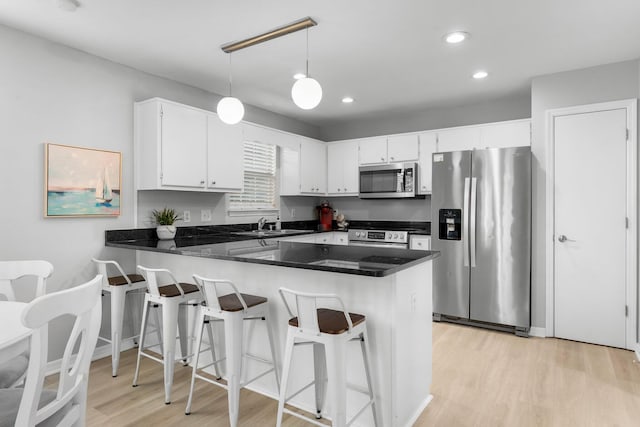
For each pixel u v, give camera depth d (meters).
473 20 2.53
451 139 4.45
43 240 2.77
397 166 4.75
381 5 2.34
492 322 3.62
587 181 3.33
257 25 2.59
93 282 1.33
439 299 3.89
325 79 3.69
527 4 2.33
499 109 4.43
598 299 3.29
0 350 1.17
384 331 1.94
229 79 3.66
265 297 2.38
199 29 2.65
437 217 3.90
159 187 3.20
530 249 3.50
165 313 2.36
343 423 1.72
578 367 2.80
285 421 2.11
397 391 1.94
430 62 3.26
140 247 2.85
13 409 1.29
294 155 4.98
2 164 2.57
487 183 3.63
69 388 1.27
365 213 5.52
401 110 4.86
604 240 3.27
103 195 3.11
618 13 2.43
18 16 2.46
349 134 5.60
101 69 3.12
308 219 5.66
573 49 2.98
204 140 3.61
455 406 2.26
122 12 2.41
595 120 3.30
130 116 3.32
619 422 2.09
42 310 1.07
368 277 1.99
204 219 4.04
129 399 2.35
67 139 2.90
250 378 2.48
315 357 2.08
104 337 3.08
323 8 2.37
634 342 3.14
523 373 2.70
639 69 3.14
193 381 2.18
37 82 2.74
